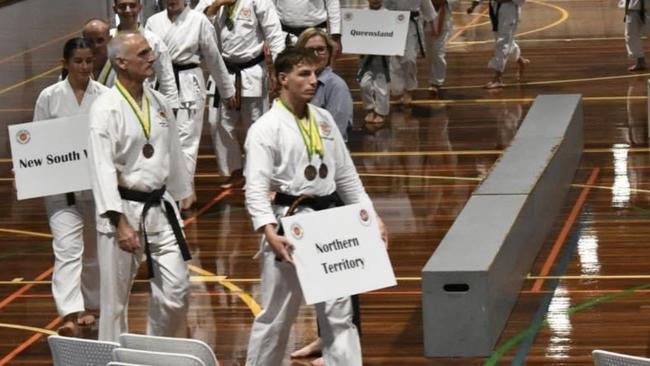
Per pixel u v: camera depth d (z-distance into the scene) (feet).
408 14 85.81
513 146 66.23
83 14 152.87
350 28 86.22
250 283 56.75
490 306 46.55
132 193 42.06
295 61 38.99
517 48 102.27
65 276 49.80
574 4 147.95
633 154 77.10
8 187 77.77
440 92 98.89
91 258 51.93
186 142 67.46
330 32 79.66
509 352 46.78
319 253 37.73
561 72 104.37
